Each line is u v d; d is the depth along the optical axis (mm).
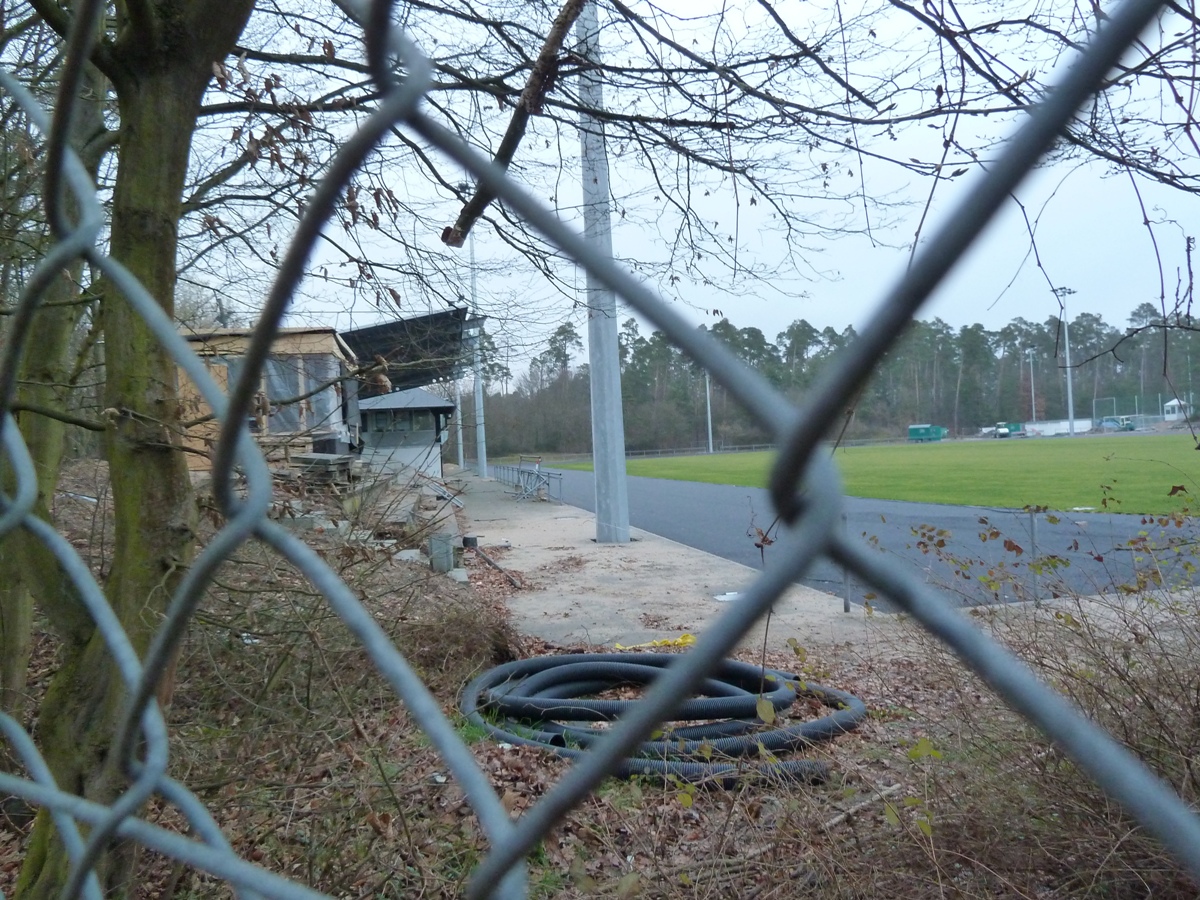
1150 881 3186
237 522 974
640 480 47406
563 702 6496
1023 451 54094
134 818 1181
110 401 2707
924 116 4258
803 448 559
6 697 4664
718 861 3703
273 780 3521
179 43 2660
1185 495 5383
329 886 3234
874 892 3424
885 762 4539
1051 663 4062
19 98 1281
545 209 744
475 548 16625
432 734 834
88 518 5871
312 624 3832
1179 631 4078
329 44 5137
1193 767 3424
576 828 4195
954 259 459
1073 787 3395
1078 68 417
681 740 5105
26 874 2533
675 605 11766
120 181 2691
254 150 4285
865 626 8828
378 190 4762
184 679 3828
